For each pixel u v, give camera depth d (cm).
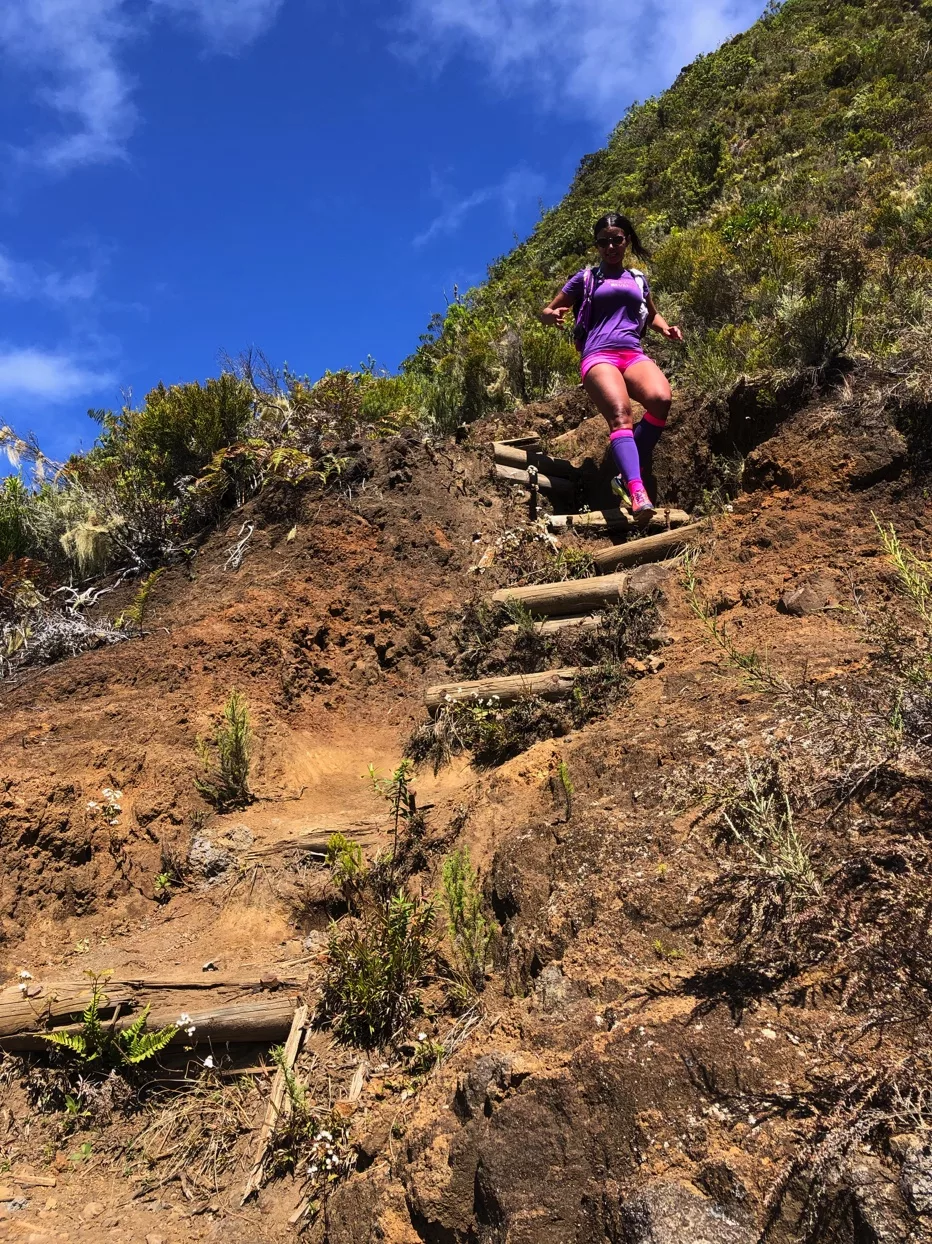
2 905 367
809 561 420
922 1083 169
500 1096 212
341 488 634
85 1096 302
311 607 562
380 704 523
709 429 573
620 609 445
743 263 877
